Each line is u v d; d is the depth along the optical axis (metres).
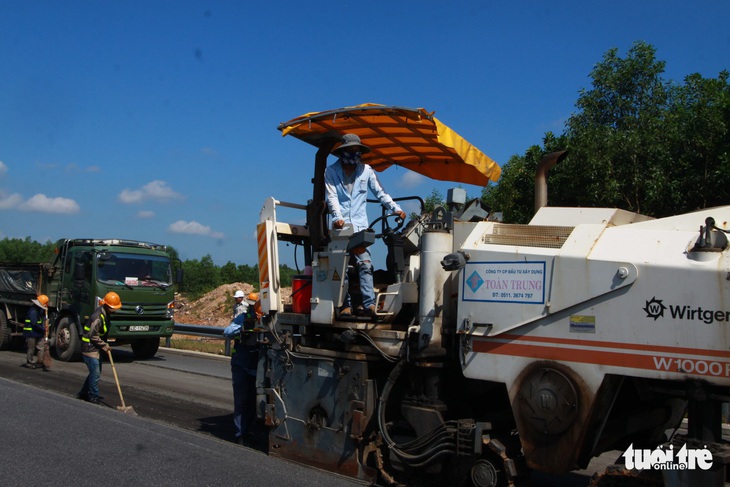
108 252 15.82
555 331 4.86
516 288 5.07
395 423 5.90
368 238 6.07
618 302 4.59
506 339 5.11
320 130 6.88
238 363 7.94
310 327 6.69
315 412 6.41
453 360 5.66
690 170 12.20
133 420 7.43
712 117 11.95
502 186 15.15
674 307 4.36
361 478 5.94
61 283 16.53
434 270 5.58
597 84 15.36
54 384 12.23
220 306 31.33
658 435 6.05
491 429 5.27
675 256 4.45
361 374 6.03
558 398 4.79
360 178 6.93
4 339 17.84
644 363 4.45
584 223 5.46
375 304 6.30
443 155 7.54
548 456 4.85
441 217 5.67
